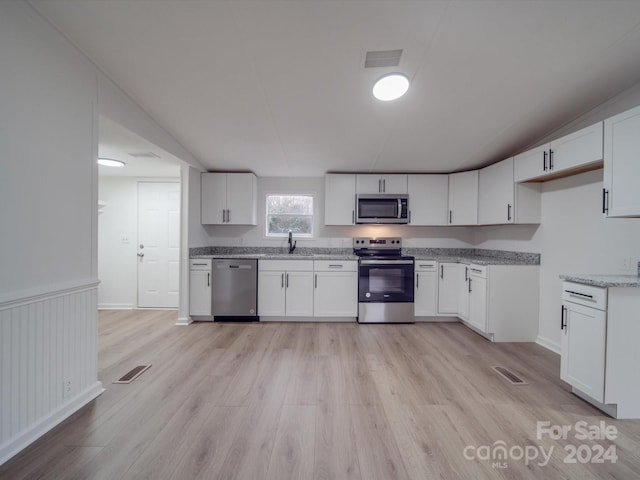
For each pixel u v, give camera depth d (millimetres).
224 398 1942
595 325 1819
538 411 1822
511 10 1512
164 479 1289
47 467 1346
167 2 1476
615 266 2217
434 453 1458
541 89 2156
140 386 2094
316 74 2025
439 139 2992
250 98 2311
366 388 2080
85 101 1828
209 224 4133
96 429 1612
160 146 2754
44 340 1565
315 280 3680
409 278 3641
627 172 1798
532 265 3033
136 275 4301
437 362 2527
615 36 1662
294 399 1935
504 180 3145
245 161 3652
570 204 2625
